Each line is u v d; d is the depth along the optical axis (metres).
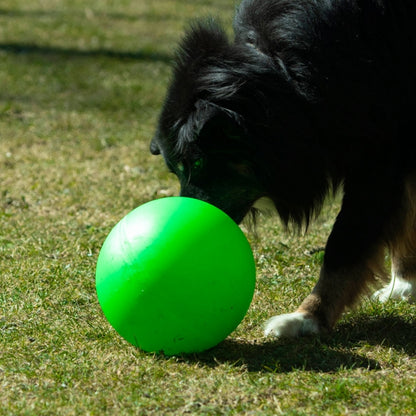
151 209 6.02
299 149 6.42
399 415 5.23
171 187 12.38
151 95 19.27
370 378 5.87
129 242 5.87
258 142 6.28
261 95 6.22
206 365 6.12
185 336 5.96
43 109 17.73
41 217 10.80
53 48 24.67
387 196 6.75
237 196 6.67
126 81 20.72
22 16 30.38
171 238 5.79
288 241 9.73
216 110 6.05
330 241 6.86
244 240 6.09
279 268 8.74
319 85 6.39
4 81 20.22
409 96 6.70
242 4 7.03
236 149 6.33
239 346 6.54
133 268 5.80
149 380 5.86
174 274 5.74
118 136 15.66
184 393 5.63
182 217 5.89
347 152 6.69
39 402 5.50
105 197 11.77
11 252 9.30
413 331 6.88
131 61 23.19
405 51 6.64
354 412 5.32
